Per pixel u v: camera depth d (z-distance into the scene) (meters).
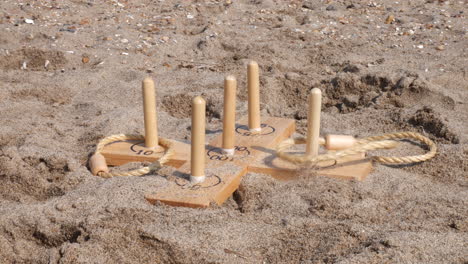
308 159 5.02
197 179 4.91
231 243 4.21
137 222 4.40
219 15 10.99
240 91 7.61
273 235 4.32
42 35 9.42
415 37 9.67
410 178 5.26
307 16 10.88
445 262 3.94
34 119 6.68
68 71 8.24
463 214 4.60
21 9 10.78
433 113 6.52
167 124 6.62
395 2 11.95
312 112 5.05
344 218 4.58
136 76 8.13
